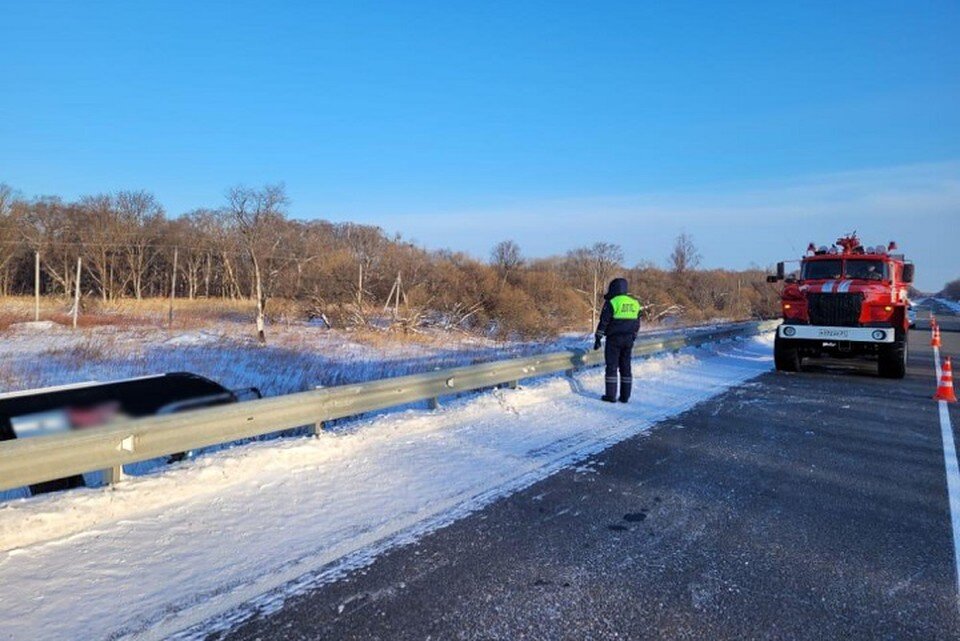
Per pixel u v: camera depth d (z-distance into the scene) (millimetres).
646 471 6590
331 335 25844
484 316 33000
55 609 3664
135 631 3455
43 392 6078
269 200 28359
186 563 4281
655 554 4539
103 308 36781
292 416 6910
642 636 3471
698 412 9812
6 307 35344
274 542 4645
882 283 14156
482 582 4074
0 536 4398
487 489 5910
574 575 4188
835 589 4031
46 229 52094
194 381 6957
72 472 4977
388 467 6523
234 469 5980
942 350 21016
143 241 56219
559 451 7297
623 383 10469
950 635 3514
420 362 17109
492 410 9430
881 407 10406
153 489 5359
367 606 3758
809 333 14070
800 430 8617
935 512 5449
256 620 3590
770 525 5125
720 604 3826
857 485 6195
